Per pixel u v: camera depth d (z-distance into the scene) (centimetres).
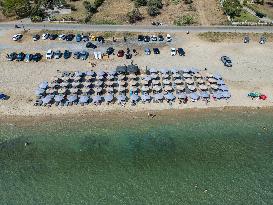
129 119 8412
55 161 7450
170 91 9112
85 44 11175
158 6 13438
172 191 6869
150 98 8919
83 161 7444
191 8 13362
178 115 8550
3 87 9325
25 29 11894
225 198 6762
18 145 7800
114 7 13600
